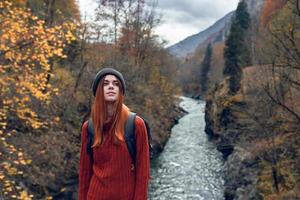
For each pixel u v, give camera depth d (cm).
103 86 317
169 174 3056
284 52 1551
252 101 2072
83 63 2602
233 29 5431
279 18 1611
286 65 1572
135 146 318
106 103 317
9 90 998
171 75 8125
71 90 2347
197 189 2709
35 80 966
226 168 3056
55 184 1814
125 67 3462
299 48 1518
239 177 2536
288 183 1892
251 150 2236
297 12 1515
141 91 3944
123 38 4641
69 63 2828
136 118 322
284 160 1977
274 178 1928
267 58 1708
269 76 1847
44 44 923
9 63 993
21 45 940
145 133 322
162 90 5744
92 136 321
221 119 4381
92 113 321
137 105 3706
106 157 316
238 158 2777
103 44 3266
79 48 2812
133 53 4778
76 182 2019
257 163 2488
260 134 2158
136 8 4625
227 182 2736
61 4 2798
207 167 3312
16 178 1497
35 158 1675
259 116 1964
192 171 3170
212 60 12719
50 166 1800
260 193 2000
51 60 1451
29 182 1584
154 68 5525
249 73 2344
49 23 2091
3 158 1222
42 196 1656
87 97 2497
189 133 5106
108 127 316
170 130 5034
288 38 1510
